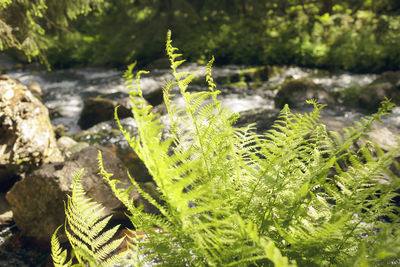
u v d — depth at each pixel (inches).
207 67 35.8
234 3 622.5
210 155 39.2
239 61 499.8
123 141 237.1
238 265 30.9
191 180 25.8
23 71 489.4
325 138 39.0
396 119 255.9
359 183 36.0
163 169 26.6
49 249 121.5
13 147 171.5
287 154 35.1
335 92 333.4
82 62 528.7
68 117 316.8
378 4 551.5
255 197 36.5
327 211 40.3
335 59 444.8
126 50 526.9
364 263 25.5
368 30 487.2
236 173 39.6
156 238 35.5
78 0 301.6
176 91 343.6
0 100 179.5
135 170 189.6
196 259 33.7
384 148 124.3
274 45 491.5
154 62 489.7
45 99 367.9
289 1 565.9
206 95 37.3
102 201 121.2
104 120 284.0
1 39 252.7
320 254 33.6
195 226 31.7
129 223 119.6
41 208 124.0
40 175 125.8
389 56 417.7
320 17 523.8
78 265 33.4
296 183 36.9
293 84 295.3
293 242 32.6
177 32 562.3
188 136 38.4
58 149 202.1
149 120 27.5
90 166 131.1
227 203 35.9
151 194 137.2
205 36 555.8
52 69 503.8
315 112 35.8
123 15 580.7
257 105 324.8
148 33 549.3
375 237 33.9
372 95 292.5
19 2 252.5
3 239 130.6
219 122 40.9
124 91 398.0
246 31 555.8
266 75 410.3
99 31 578.9
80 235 35.4
